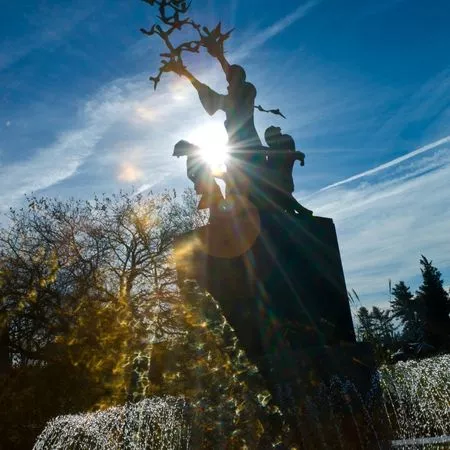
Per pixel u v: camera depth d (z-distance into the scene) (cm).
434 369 694
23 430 1377
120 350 1402
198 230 848
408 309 3375
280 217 817
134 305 2408
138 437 655
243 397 596
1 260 2406
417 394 678
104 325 1534
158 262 2809
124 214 2897
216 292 807
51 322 2142
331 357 709
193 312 729
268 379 685
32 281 2262
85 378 1405
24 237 2702
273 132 900
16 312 2119
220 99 907
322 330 786
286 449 585
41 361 1788
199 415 593
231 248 816
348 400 674
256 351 759
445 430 636
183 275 841
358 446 637
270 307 773
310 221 838
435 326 3409
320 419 650
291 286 791
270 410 595
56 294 2281
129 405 701
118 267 2838
